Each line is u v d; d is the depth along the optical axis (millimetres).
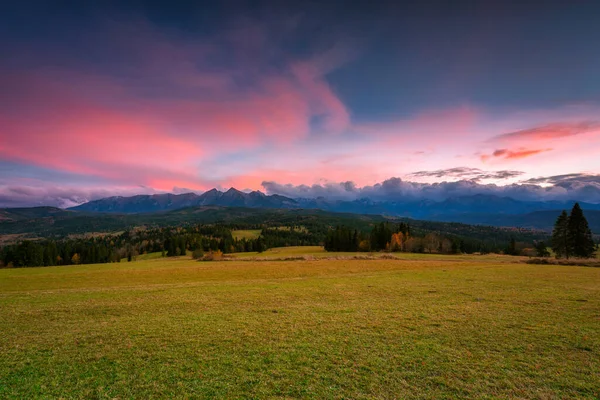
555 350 12797
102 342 14688
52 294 28688
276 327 16625
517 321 17000
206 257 99750
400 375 10750
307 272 50000
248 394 9617
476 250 153500
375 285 31609
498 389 9727
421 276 39156
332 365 11617
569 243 76812
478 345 13516
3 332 16625
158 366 11812
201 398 9438
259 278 43719
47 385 10469
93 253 144000
